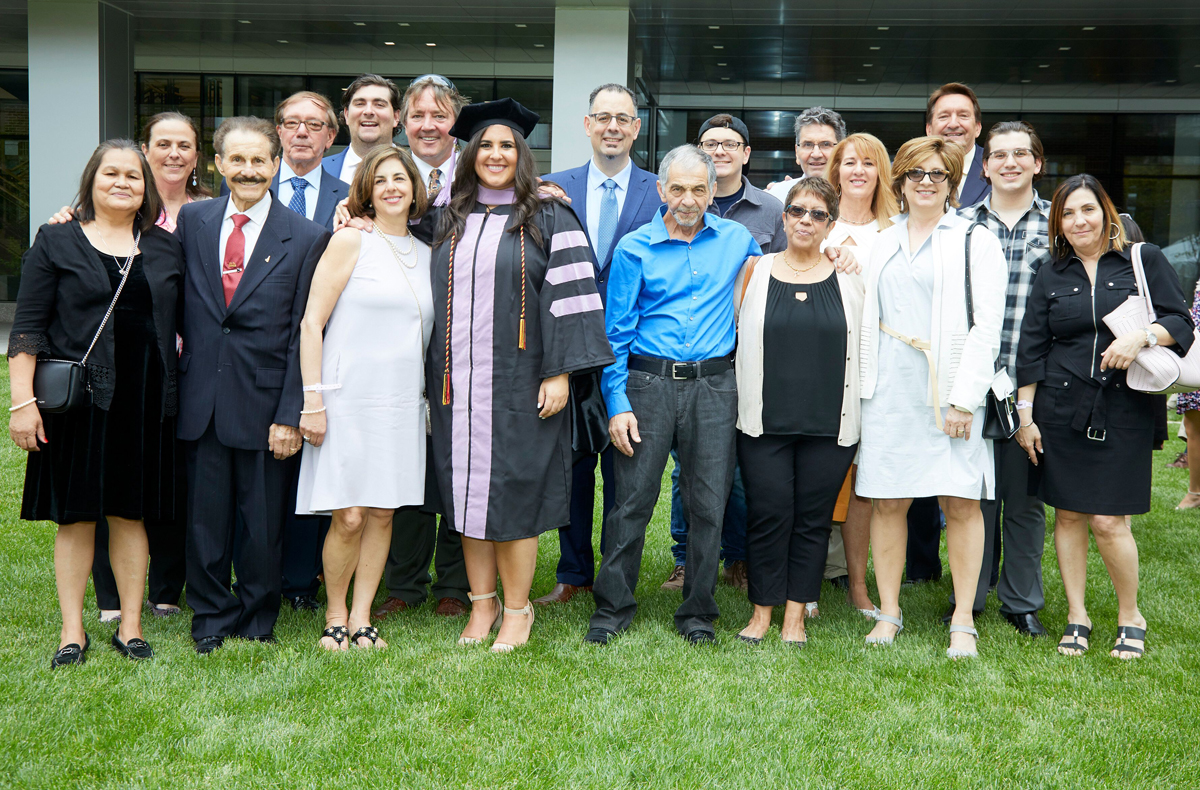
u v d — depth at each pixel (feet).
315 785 8.26
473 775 8.48
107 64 43.42
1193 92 56.03
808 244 11.68
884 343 11.85
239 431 11.15
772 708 9.95
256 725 9.29
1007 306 12.85
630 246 11.98
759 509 11.96
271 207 11.57
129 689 10.02
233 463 11.46
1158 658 11.62
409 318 11.45
